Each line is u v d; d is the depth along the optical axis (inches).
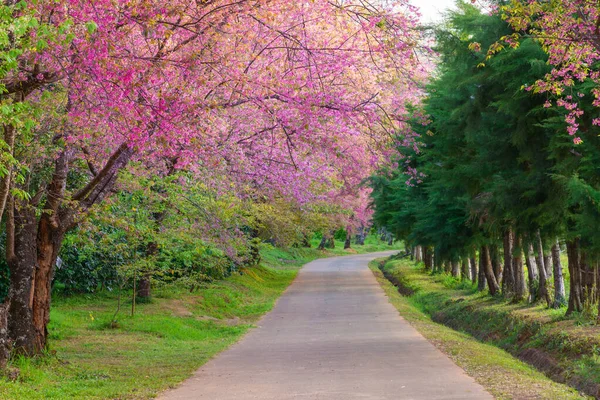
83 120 428.8
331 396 378.0
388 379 430.0
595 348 536.4
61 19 365.7
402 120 538.9
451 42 665.6
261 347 621.6
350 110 497.7
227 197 757.3
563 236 652.1
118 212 696.4
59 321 706.2
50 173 524.1
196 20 435.2
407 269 1825.8
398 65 511.8
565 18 443.8
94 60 368.5
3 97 398.9
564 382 514.6
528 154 639.1
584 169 556.7
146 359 538.6
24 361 461.4
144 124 395.5
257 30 491.5
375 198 1572.3
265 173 677.9
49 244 497.4
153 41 411.5
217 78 460.8
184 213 777.6
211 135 559.5
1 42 282.5
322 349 590.6
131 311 817.5
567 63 455.2
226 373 474.0
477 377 432.1
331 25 518.0
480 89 674.8
